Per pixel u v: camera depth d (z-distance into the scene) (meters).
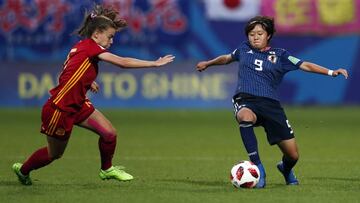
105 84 93.31
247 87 34.59
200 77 93.62
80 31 33.88
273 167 44.41
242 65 35.19
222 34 93.06
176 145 57.38
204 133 66.81
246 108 34.28
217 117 83.06
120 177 34.81
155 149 54.62
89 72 33.12
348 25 94.19
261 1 93.31
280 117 34.28
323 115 85.12
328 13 94.12
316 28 94.19
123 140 60.72
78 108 33.50
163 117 82.56
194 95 93.75
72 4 92.62
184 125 74.25
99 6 34.03
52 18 92.88
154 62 32.22
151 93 93.94
